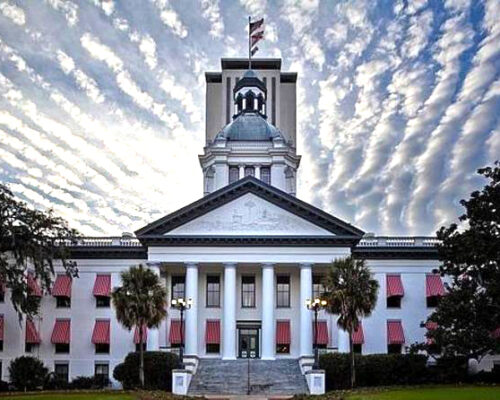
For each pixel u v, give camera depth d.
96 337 77.88
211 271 78.62
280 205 75.38
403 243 81.19
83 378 73.69
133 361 66.12
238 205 75.56
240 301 78.38
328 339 76.38
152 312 62.31
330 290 62.50
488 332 60.09
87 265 80.44
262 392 63.62
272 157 92.44
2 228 59.12
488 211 60.88
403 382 63.91
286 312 78.12
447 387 55.16
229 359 72.56
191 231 74.94
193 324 73.56
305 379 65.81
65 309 79.38
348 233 74.81
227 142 92.94
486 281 61.19
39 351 78.38
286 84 128.88
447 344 60.53
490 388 53.09
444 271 63.72
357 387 61.59
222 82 127.38
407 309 79.38
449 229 63.53
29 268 73.12
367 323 78.94
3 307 77.00
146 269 65.81
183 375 62.62
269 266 74.62
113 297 63.12
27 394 52.91
